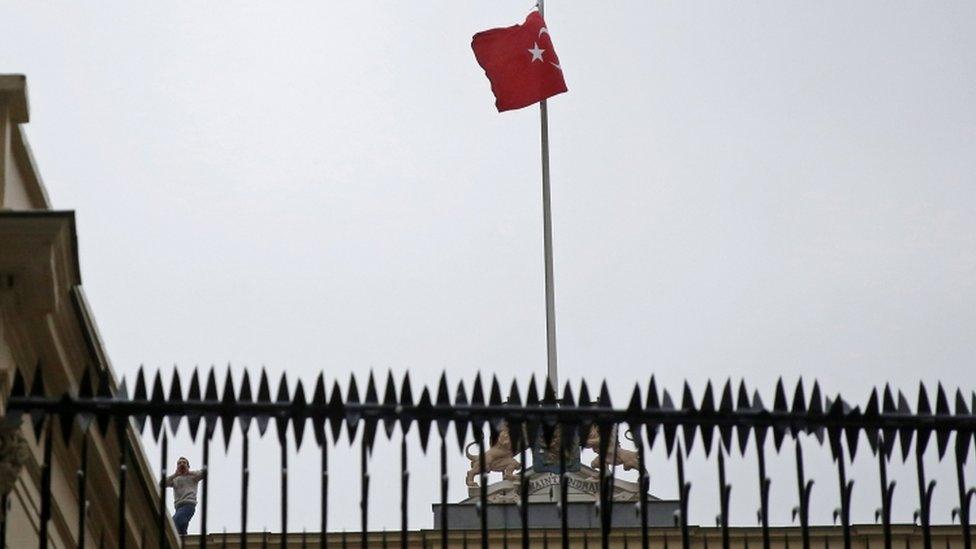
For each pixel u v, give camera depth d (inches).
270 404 873.5
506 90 3132.4
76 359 1154.7
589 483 2652.6
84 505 876.0
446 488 867.4
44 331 1074.1
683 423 885.8
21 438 1030.4
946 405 906.1
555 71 3142.2
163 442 872.3
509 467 2694.4
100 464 1332.4
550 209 3021.7
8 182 1056.8
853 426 895.7
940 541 2142.0
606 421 880.3
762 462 887.1
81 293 1109.7
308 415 872.3
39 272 1016.2
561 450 876.6
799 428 893.2
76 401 872.9
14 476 1010.1
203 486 866.1
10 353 1050.1
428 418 874.1
